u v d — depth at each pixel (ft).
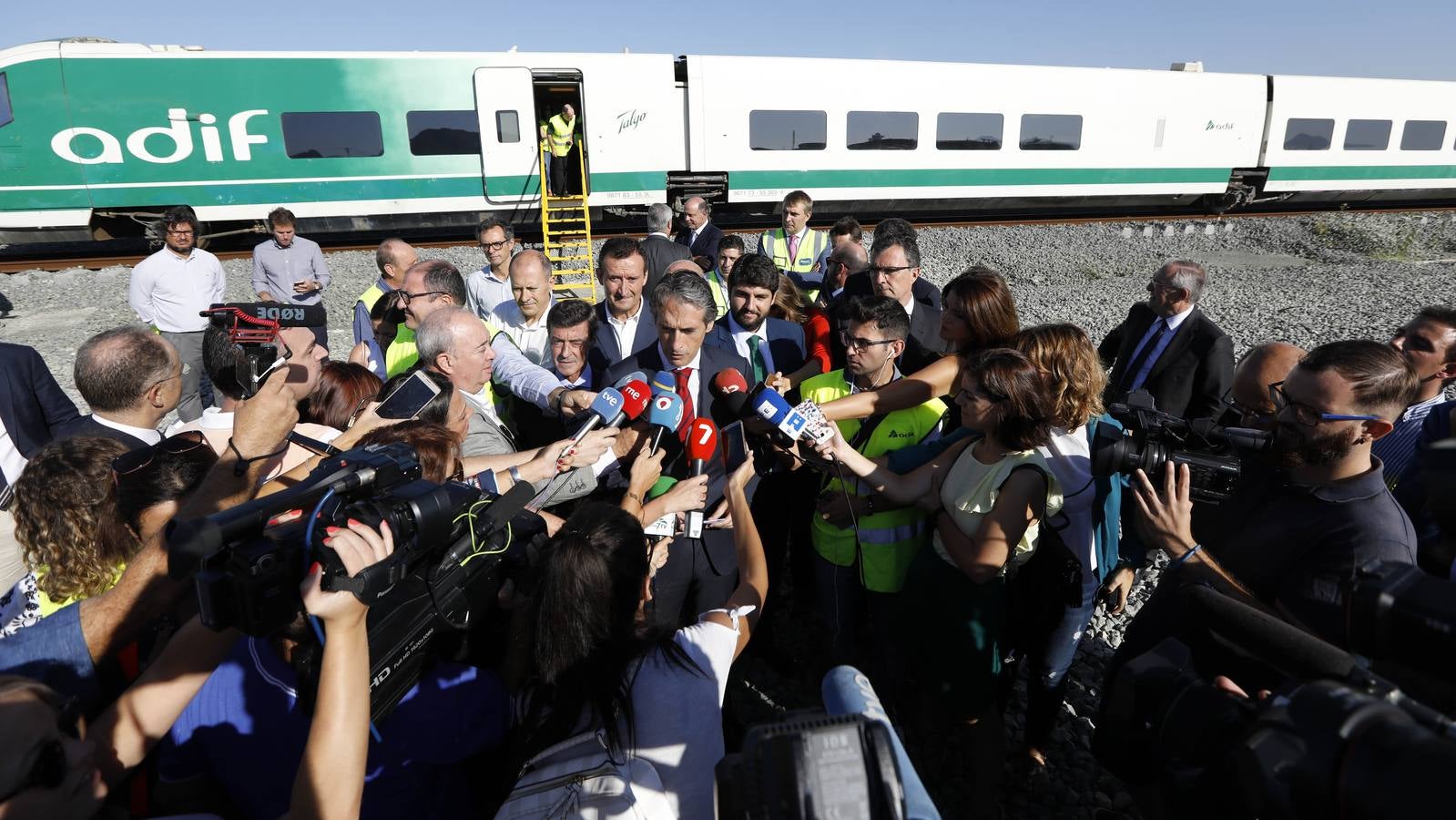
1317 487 5.39
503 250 15.69
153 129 34.91
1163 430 5.99
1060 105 47.21
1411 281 37.14
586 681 4.28
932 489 7.36
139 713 4.13
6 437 10.42
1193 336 11.92
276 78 36.14
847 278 15.20
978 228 49.39
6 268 36.11
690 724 4.37
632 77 40.47
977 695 7.17
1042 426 6.49
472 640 5.57
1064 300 35.53
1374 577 2.99
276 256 23.50
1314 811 2.33
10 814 3.12
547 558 4.56
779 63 42.32
